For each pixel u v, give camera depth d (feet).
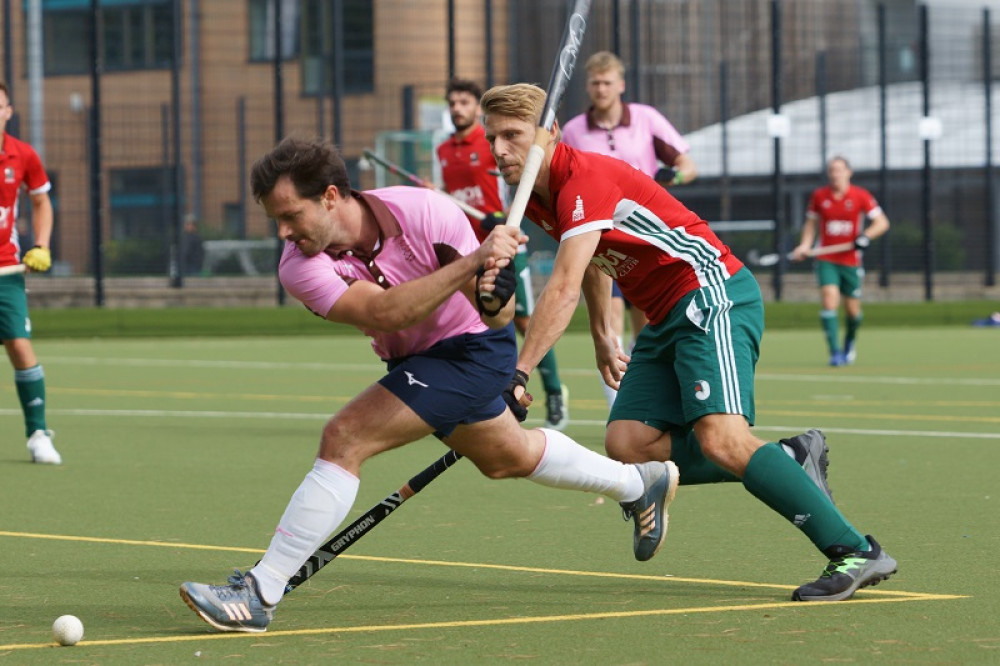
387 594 50.78
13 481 79.97
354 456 45.42
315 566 46.83
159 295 227.40
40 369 87.92
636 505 51.72
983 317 253.85
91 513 69.46
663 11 292.81
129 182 259.60
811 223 165.68
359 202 44.27
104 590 52.11
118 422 110.32
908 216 309.42
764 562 55.93
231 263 236.63
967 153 281.95
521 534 62.80
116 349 198.70
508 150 48.42
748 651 41.57
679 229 50.39
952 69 294.05
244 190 246.47
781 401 124.26
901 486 76.48
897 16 304.71
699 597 49.55
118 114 286.05
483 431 47.24
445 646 42.80
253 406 122.52
